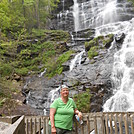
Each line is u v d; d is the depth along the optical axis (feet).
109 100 36.94
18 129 11.47
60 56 56.75
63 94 12.56
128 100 36.14
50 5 93.56
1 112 33.47
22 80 51.98
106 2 92.32
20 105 38.83
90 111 34.45
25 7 77.51
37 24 80.79
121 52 48.08
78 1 102.53
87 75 42.88
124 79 41.55
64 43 63.82
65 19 92.43
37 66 58.29
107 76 41.19
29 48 62.64
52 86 45.24
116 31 63.26
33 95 43.39
